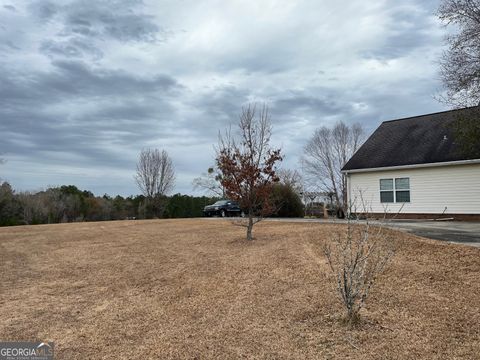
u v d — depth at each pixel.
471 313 5.07
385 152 21.47
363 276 5.83
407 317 5.11
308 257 8.84
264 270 8.02
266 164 12.62
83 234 16.59
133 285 7.61
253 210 13.32
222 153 14.14
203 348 4.55
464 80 14.11
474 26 13.98
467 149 16.50
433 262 7.47
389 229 11.32
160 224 20.66
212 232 15.06
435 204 18.98
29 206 36.59
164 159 45.53
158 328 5.27
